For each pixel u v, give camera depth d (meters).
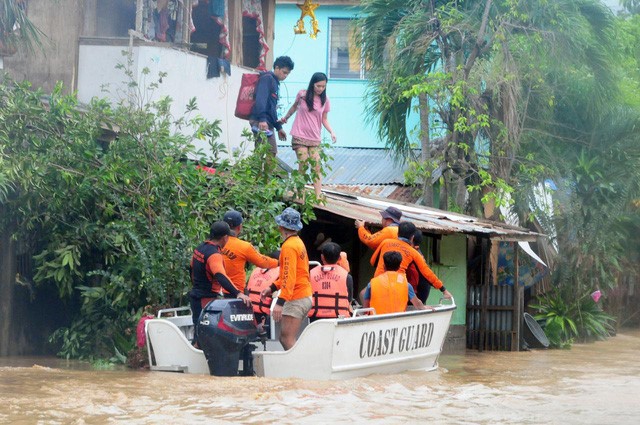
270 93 23.22
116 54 23.44
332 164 37.62
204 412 13.17
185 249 19.62
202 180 20.25
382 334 17.44
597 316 34.09
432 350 19.58
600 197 35.72
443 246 28.89
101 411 13.04
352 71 41.22
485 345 29.11
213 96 25.89
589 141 35.66
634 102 36.81
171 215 19.91
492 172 33.19
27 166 19.25
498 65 31.81
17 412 12.81
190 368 17.05
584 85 34.44
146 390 14.93
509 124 32.06
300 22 31.34
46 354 20.75
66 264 20.17
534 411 14.46
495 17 32.75
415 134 38.00
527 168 34.50
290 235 16.89
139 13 23.58
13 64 23.30
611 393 17.05
